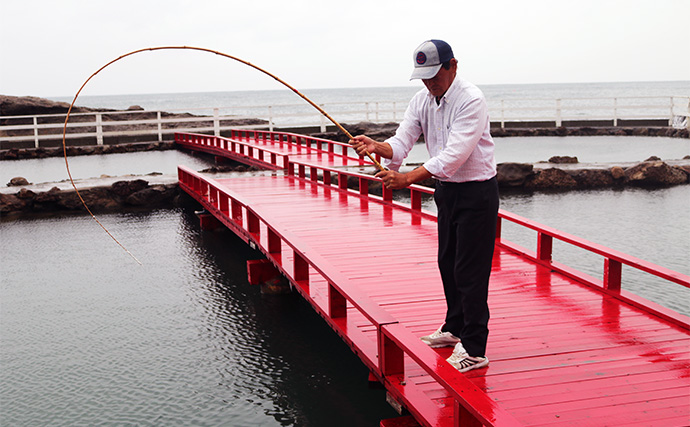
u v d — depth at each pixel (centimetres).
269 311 780
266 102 14450
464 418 329
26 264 1014
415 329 500
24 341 707
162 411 547
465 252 381
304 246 609
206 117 2841
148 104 15938
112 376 616
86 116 3647
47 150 2519
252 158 1883
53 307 813
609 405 369
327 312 547
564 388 391
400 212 1048
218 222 1236
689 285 455
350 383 588
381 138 2844
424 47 350
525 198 1472
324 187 1358
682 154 2086
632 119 2928
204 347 680
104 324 752
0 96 3469
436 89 359
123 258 1041
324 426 516
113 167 2162
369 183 1582
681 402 372
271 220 745
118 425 527
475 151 362
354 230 907
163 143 2748
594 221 1200
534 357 439
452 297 427
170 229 1259
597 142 2569
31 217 1394
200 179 1230
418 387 405
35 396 580
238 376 610
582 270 891
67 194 1452
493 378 405
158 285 895
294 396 567
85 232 1238
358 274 671
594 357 438
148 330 731
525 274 654
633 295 562
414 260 730
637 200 1404
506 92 16838
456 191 372
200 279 921
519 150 2325
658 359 434
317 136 2839
